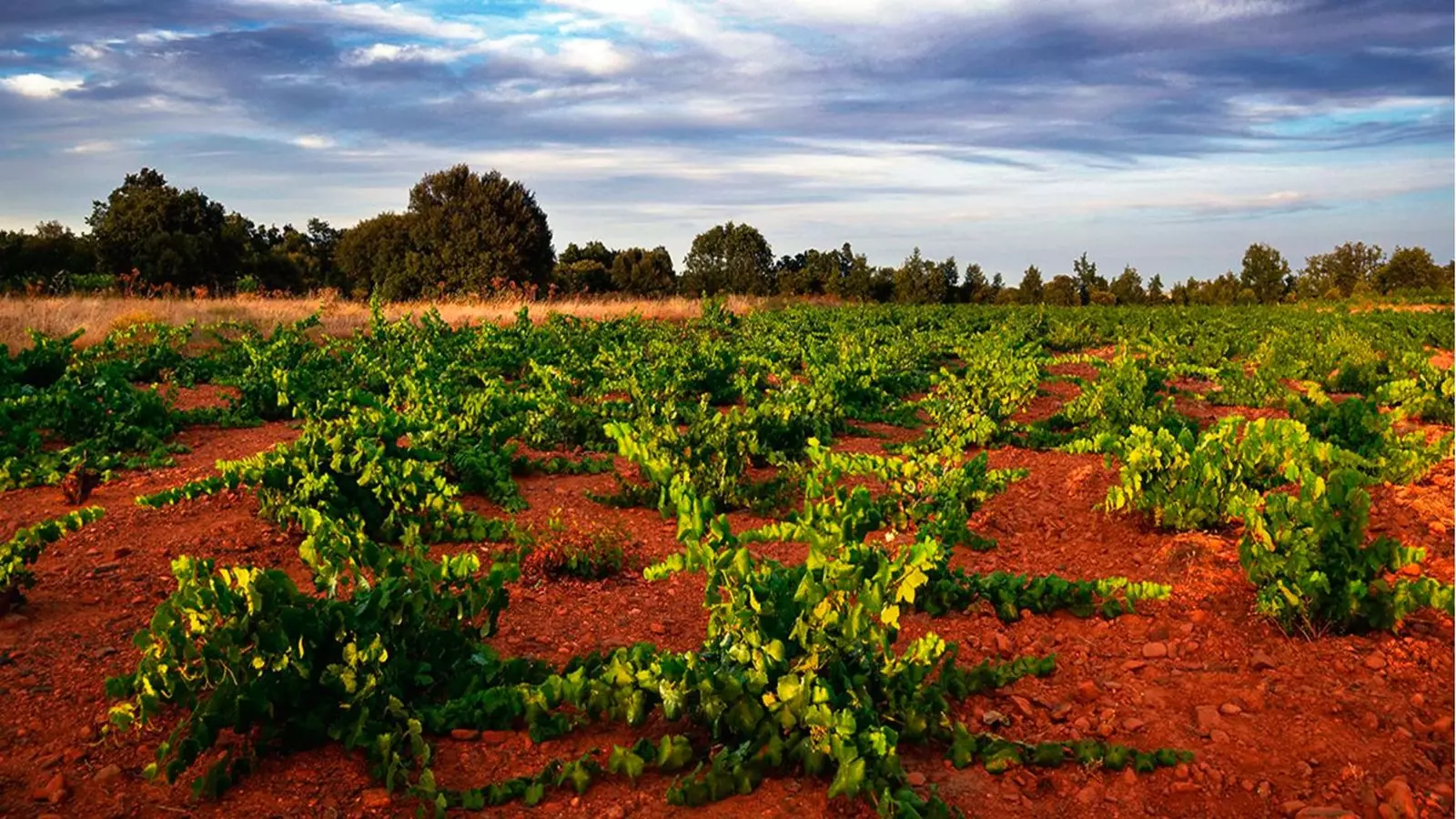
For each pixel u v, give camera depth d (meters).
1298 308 50.91
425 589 4.89
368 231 60.59
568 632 5.98
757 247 79.94
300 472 7.72
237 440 11.95
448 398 12.10
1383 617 5.84
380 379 15.74
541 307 32.44
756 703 4.45
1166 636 5.94
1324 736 4.66
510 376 18.73
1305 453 7.12
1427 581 5.73
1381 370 17.56
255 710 4.35
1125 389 12.45
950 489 7.67
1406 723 4.78
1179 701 5.07
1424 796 4.13
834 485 6.42
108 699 4.88
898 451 11.41
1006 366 14.94
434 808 4.05
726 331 29.88
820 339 24.95
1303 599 5.88
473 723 4.68
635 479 10.02
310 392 13.88
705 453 9.11
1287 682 5.25
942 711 4.71
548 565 7.04
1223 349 22.33
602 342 21.42
